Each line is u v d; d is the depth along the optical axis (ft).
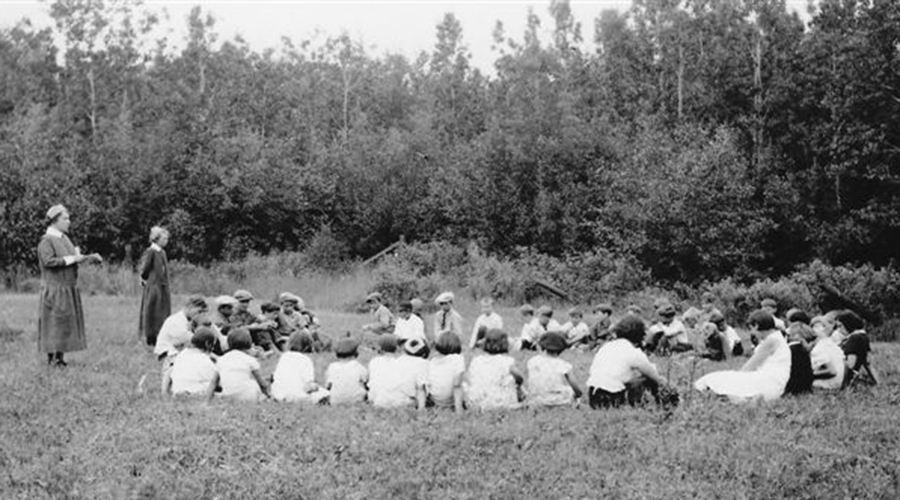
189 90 210.79
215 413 34.81
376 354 58.59
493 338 38.17
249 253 150.61
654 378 36.76
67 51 234.17
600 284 123.13
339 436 31.94
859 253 144.46
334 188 164.66
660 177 133.39
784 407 35.63
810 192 144.15
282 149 168.14
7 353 51.70
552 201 143.02
